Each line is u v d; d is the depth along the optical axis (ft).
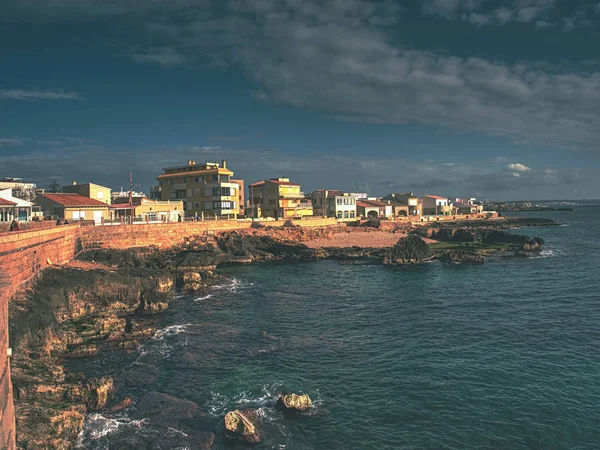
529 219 619.67
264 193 411.95
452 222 522.88
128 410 89.56
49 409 79.56
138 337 130.11
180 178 370.94
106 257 219.41
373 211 491.72
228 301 179.01
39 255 138.72
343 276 236.84
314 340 131.75
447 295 189.78
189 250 264.93
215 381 103.45
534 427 85.05
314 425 85.61
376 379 105.19
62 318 134.41
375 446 79.30
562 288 199.93
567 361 114.93
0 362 35.04
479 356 119.03
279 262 287.07
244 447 78.48
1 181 334.24
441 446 79.36
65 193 286.87
